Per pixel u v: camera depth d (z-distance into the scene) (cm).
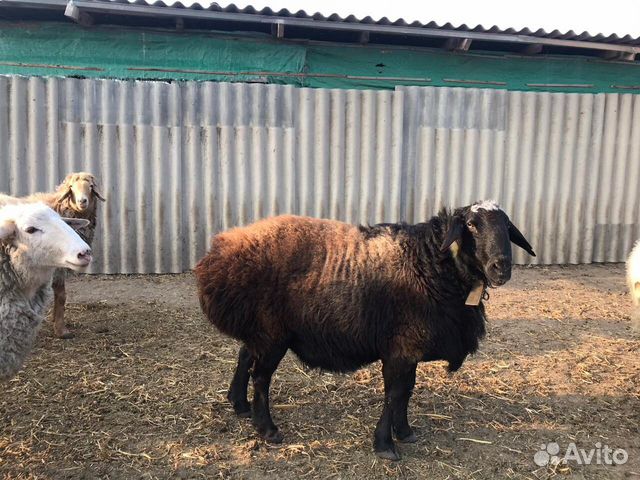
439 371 528
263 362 388
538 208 989
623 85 1059
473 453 392
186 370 515
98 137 830
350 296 372
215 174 870
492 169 973
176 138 847
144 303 723
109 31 881
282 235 390
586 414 450
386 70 974
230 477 354
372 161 920
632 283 524
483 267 359
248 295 373
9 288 366
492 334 634
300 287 373
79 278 836
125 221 849
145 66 898
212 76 919
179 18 851
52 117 816
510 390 490
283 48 933
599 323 682
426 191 948
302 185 904
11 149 814
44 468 358
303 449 388
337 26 863
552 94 968
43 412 428
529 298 788
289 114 880
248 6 842
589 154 1000
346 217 926
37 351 547
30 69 874
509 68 1015
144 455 374
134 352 555
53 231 362
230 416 431
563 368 540
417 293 368
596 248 1027
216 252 386
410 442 403
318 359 393
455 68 997
